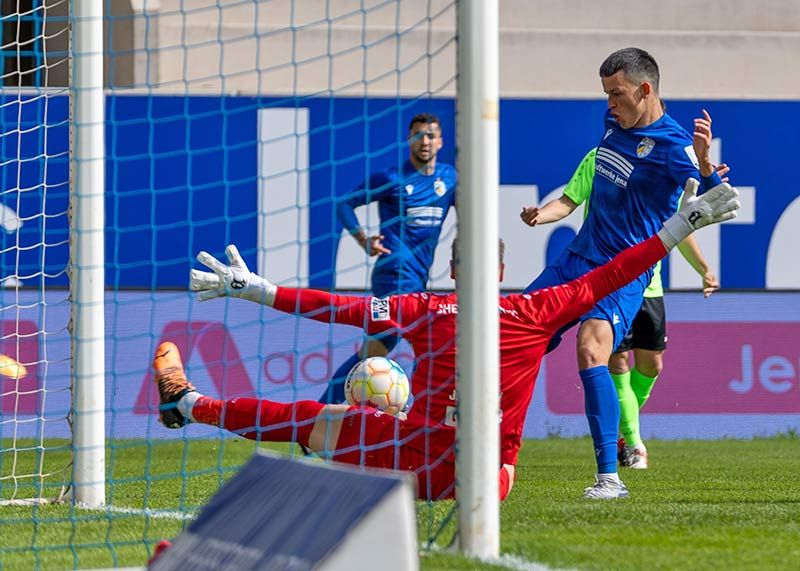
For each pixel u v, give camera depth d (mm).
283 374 37375
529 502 20703
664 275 39219
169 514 19016
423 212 29031
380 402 19750
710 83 49250
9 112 34375
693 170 21234
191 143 36312
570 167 38562
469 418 14219
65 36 38844
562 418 39031
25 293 35375
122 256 36406
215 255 36688
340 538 10047
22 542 16359
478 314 14211
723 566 14031
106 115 35875
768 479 25969
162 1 45219
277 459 12016
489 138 14305
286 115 36625
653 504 20406
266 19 46312
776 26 50719
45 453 32406
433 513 18156
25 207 35000
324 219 36906
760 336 39312
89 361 20328
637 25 50312
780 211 38906
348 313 17062
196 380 36969
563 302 17078
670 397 39281
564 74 48562
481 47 14305
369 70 46406
